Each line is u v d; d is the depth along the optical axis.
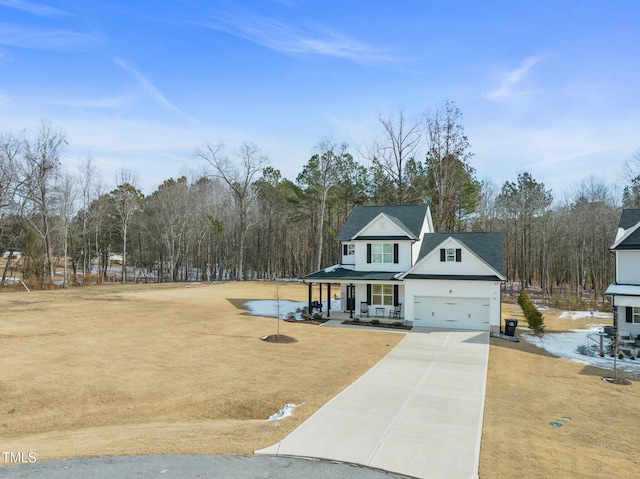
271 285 49.53
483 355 19.48
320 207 56.62
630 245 23.73
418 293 26.97
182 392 13.48
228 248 72.00
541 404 13.27
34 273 45.34
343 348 20.28
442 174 46.75
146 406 12.40
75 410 11.95
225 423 11.04
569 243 59.94
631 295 21.45
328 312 30.06
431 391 13.92
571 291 54.19
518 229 66.75
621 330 23.05
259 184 65.06
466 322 26.23
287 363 17.17
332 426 10.58
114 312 26.98
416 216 32.16
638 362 19.52
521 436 10.41
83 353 17.34
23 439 9.89
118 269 86.19
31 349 17.42
